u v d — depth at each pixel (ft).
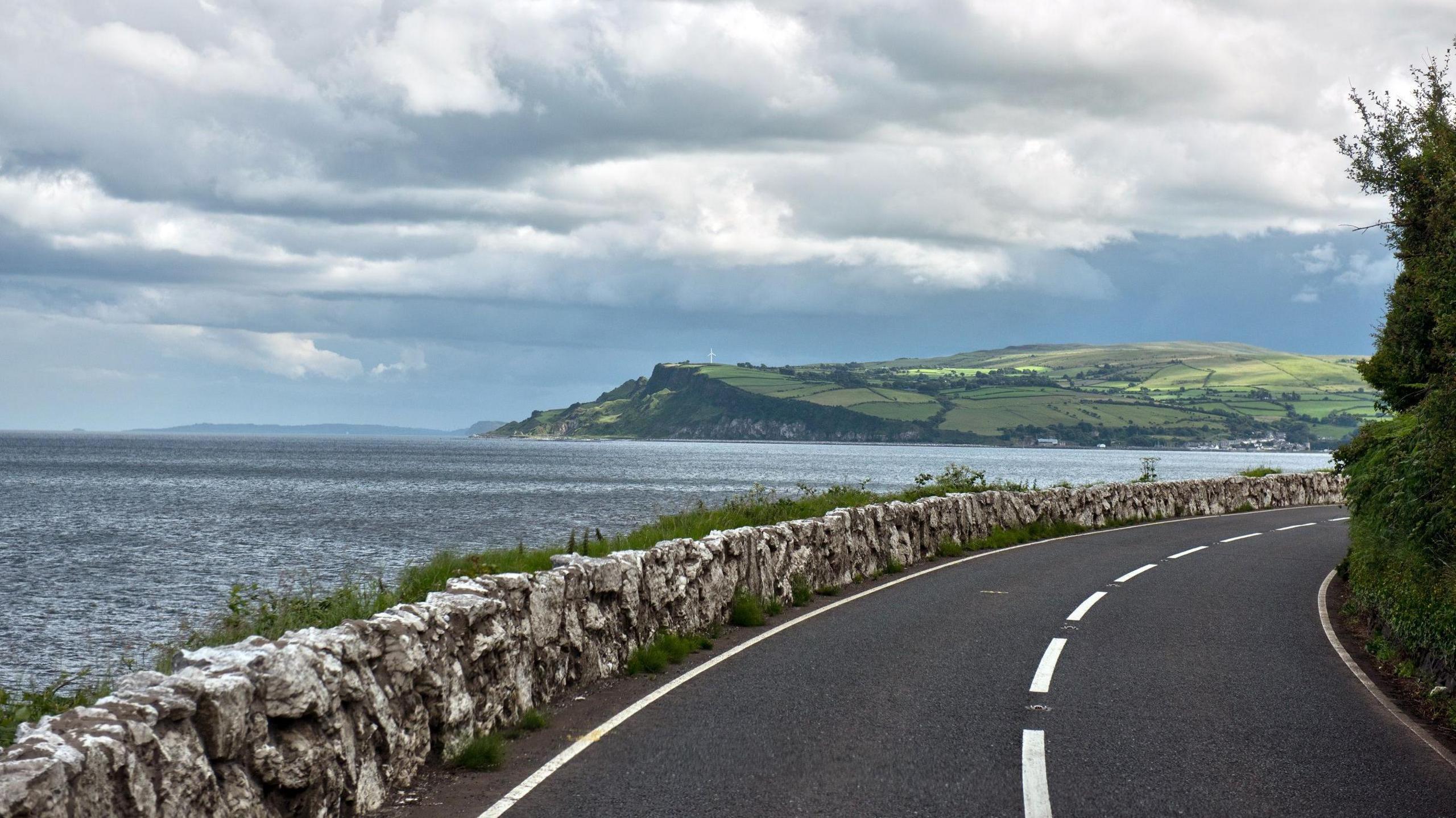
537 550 48.78
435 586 38.01
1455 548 32.86
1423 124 38.17
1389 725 27.09
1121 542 80.18
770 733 25.29
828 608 46.91
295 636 20.48
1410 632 34.24
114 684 28.40
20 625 68.44
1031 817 19.40
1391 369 49.52
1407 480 36.70
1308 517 109.81
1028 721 26.50
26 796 12.63
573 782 21.62
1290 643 38.83
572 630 30.50
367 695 21.04
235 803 16.98
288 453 613.93
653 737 25.09
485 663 25.79
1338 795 21.13
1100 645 37.40
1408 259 40.78
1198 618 44.11
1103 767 22.59
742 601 43.14
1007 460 538.06
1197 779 21.91
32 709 25.64
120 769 14.53
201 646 31.14
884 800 20.30
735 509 69.36
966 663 33.94
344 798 19.71
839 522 55.52
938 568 62.69
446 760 23.21
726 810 19.67
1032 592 51.67
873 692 29.76
